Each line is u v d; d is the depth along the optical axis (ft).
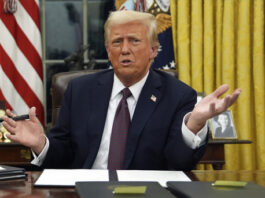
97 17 11.66
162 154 4.77
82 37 11.64
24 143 4.15
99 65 11.63
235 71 10.50
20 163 7.58
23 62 10.20
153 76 5.16
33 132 4.21
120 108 4.93
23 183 3.27
